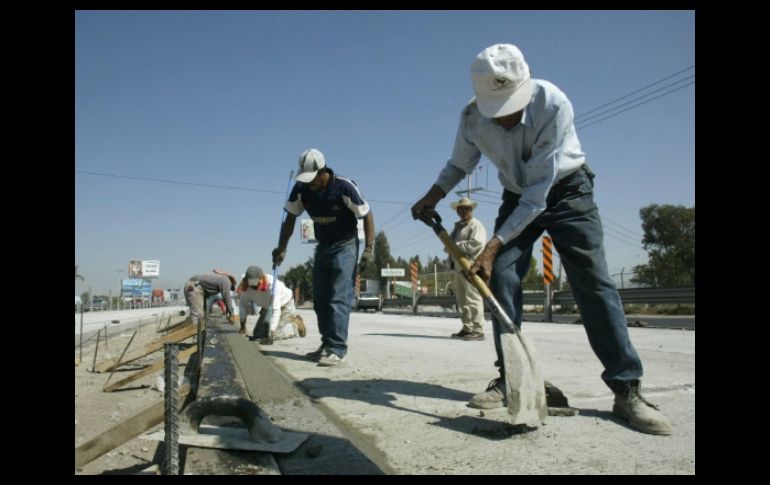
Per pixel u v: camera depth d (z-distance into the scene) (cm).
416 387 326
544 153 241
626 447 204
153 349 487
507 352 226
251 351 430
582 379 351
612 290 245
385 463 186
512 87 234
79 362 576
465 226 684
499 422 240
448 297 1962
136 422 173
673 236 3778
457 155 281
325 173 438
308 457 175
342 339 433
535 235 267
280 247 491
